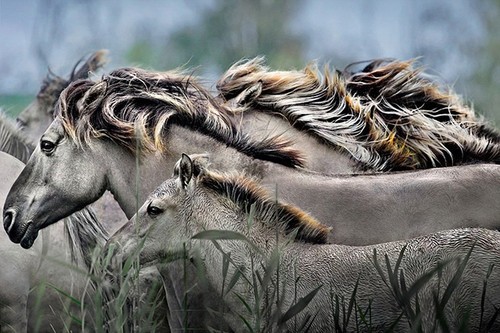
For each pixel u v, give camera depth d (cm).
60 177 2277
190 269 2203
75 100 2305
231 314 2080
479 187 2133
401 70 2453
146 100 2288
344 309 1914
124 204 2297
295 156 2222
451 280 1861
